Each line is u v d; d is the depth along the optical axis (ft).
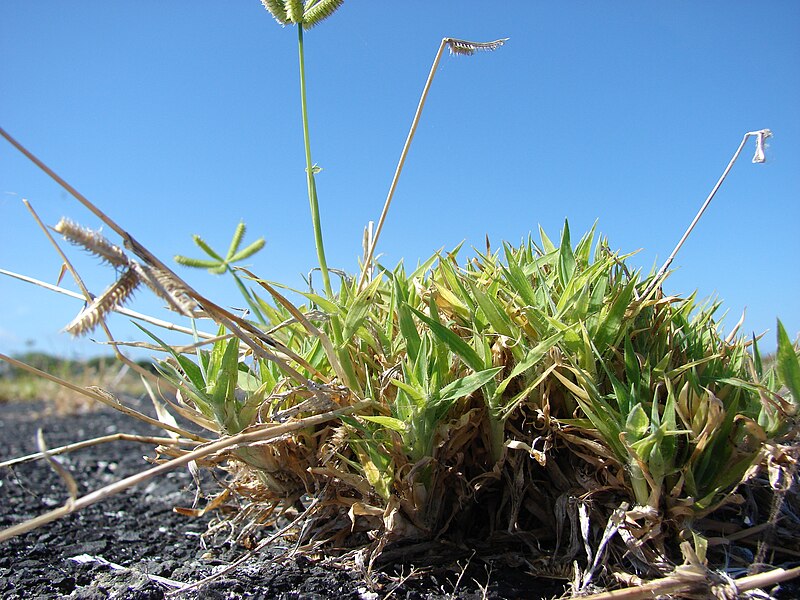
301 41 0.82
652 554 0.68
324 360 0.80
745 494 0.76
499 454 0.75
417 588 0.72
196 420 0.80
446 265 0.81
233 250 0.90
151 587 0.77
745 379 0.79
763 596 0.61
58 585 0.84
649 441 0.63
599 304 0.75
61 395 3.65
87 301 0.71
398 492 0.73
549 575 0.71
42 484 1.55
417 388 0.69
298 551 0.79
